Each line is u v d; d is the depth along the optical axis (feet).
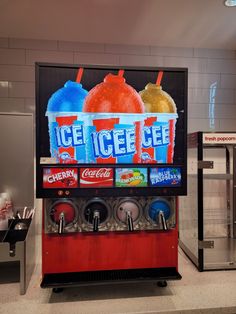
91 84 2.80
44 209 2.89
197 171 4.03
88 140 2.82
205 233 4.90
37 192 2.76
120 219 2.99
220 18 4.66
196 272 3.76
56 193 2.78
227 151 4.75
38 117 2.73
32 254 3.66
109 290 3.19
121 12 4.44
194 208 4.16
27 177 4.38
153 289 3.23
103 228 2.97
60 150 2.78
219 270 3.82
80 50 5.63
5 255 3.11
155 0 4.09
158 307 2.84
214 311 2.85
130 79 2.85
